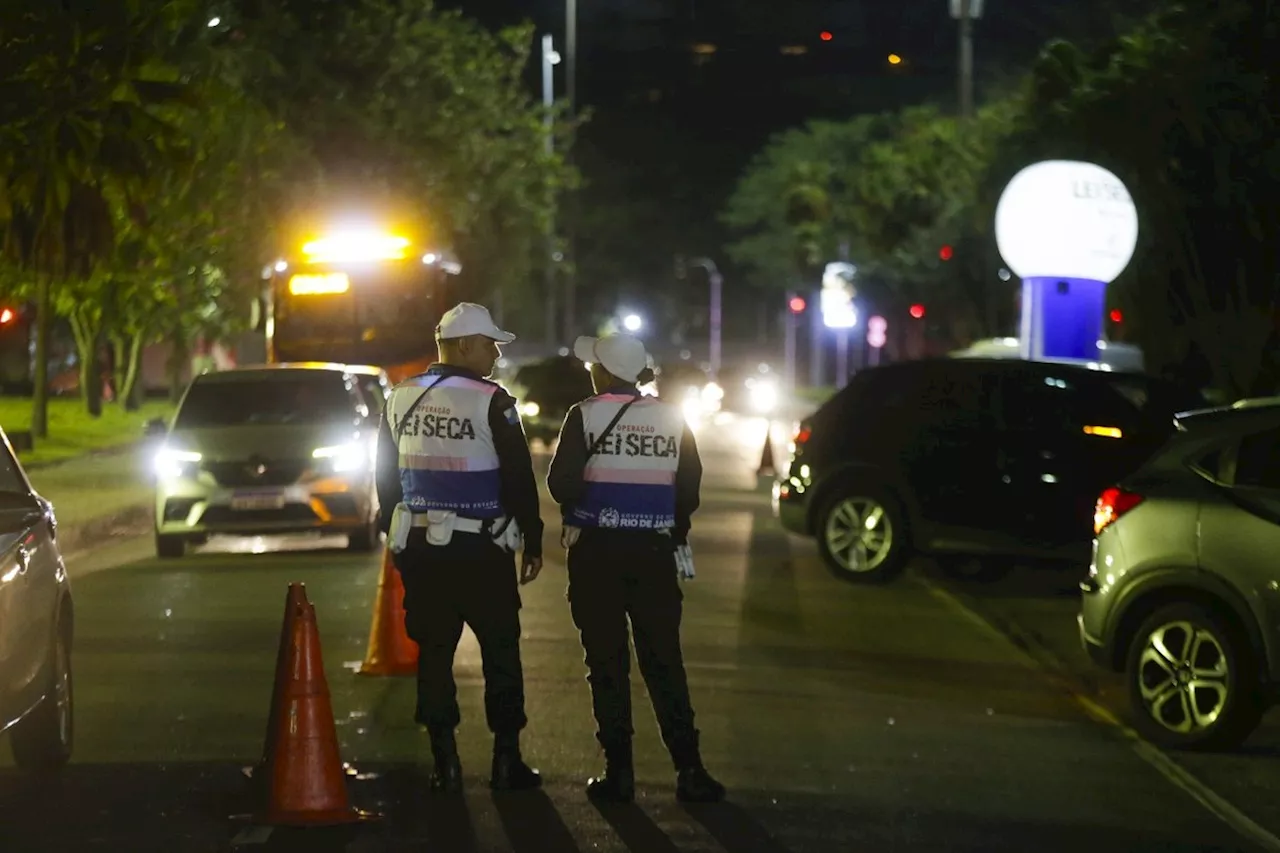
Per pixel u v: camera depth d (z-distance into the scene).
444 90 91.56
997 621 30.72
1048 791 18.88
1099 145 52.12
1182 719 21.14
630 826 16.92
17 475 18.98
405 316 64.81
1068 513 32.81
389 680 24.48
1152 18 53.94
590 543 17.56
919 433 34.19
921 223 103.81
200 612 30.77
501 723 18.09
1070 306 46.88
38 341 76.50
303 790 16.81
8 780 18.80
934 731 21.88
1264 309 48.41
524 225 114.81
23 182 30.55
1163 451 21.91
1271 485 20.72
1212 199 48.56
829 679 25.20
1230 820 17.80
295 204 78.12
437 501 17.48
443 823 16.92
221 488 38.06
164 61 32.16
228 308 86.12
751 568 37.47
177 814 17.31
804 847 16.31
